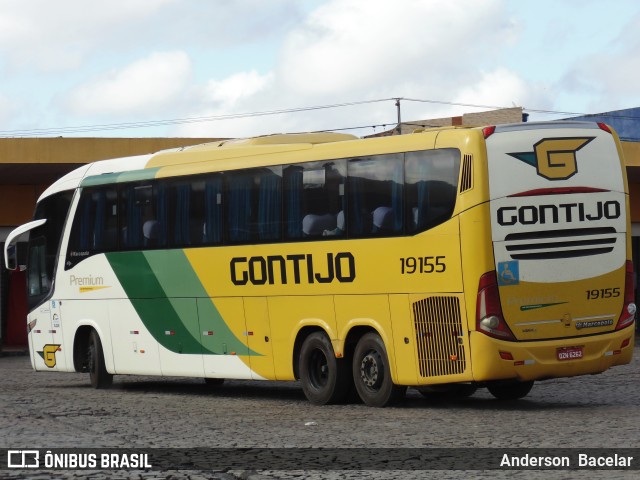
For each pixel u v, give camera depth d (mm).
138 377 26422
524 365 15523
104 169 22109
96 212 22078
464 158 15602
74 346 22734
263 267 18469
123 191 21375
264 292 18484
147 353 20875
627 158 37312
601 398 17906
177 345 20234
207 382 23594
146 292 20812
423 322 16078
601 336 16047
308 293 17734
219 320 19359
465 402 17641
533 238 15664
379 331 16688
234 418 15898
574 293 15883
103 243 21875
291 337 18062
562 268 15805
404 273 16297
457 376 15695
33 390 22203
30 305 23906
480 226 15414
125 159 21781
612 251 16203
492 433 13242
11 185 39938
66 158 35219
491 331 15367
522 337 15547
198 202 19688
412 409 16453
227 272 19125
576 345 15836
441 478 10320
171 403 18703
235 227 18969
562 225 15844
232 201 19047
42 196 23703
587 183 16062
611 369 24328
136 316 21094
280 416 16016
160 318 20531
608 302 16172
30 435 14234
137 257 20984
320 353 17859
